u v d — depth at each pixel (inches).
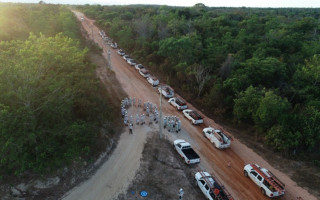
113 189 834.2
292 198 835.4
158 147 1074.7
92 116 1105.4
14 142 727.7
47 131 828.0
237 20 3198.8
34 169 780.0
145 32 2539.4
